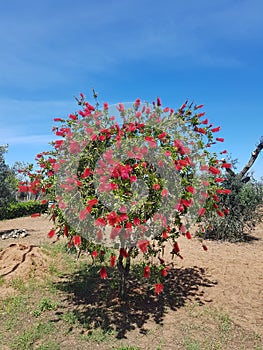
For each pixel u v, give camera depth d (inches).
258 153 374.3
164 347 139.5
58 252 279.6
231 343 143.6
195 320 163.8
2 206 437.1
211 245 313.6
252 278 220.1
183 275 227.0
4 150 441.7
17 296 190.1
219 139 181.6
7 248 253.4
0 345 141.1
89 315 168.2
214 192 171.5
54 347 137.6
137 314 169.6
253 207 344.5
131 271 230.2
